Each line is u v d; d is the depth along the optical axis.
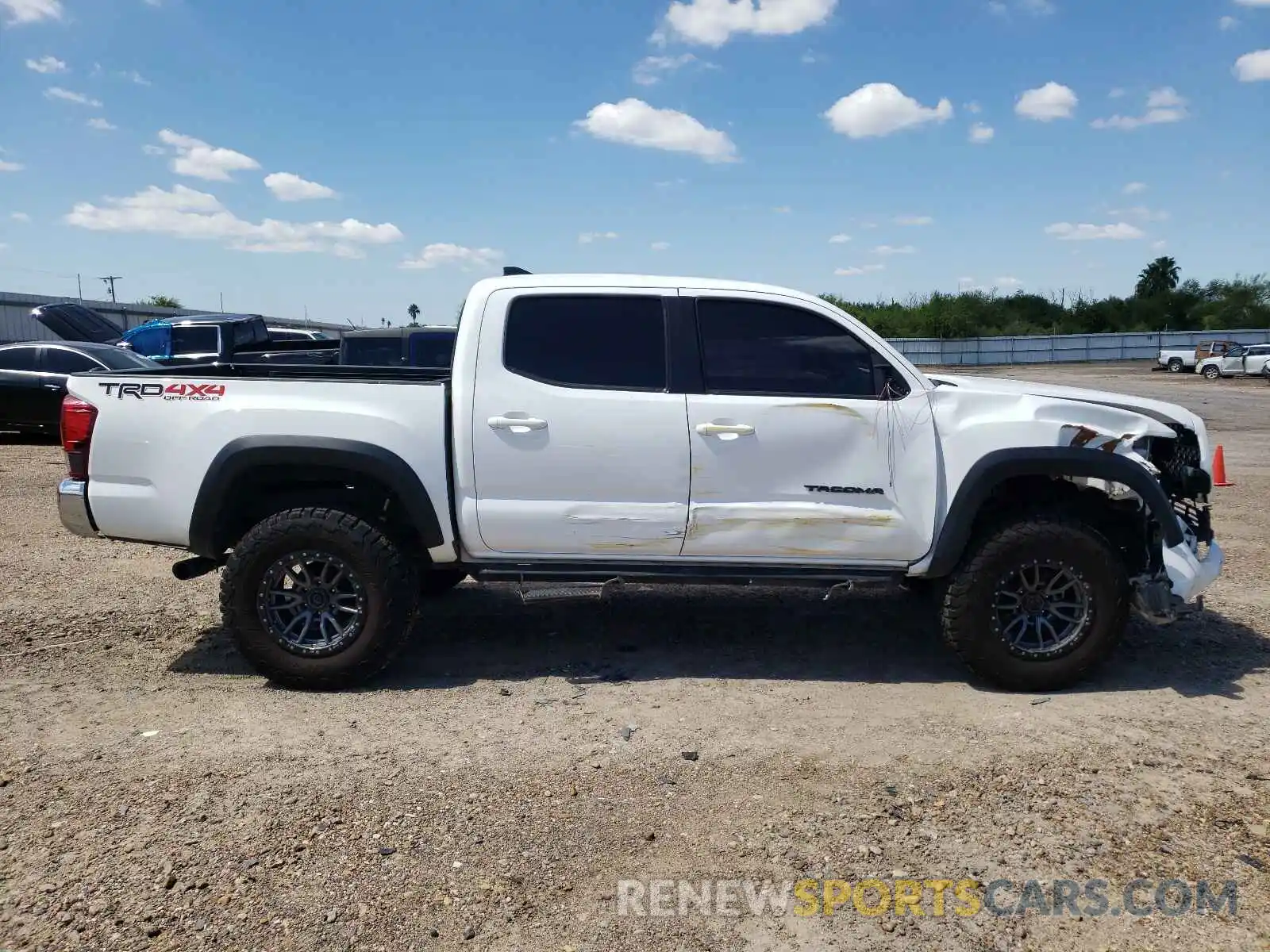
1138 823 3.43
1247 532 8.46
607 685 4.82
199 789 3.65
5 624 5.69
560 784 3.72
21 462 12.58
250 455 4.60
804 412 4.67
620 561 4.81
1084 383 35.53
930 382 5.07
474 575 4.86
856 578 4.79
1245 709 4.51
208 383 4.70
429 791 3.65
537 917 2.89
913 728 4.28
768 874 3.12
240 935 2.78
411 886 3.03
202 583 6.67
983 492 4.64
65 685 4.79
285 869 3.11
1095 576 4.62
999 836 3.35
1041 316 64.50
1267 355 37.41
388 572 4.61
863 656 5.29
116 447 4.71
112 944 2.73
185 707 4.51
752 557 4.78
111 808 3.50
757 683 4.87
